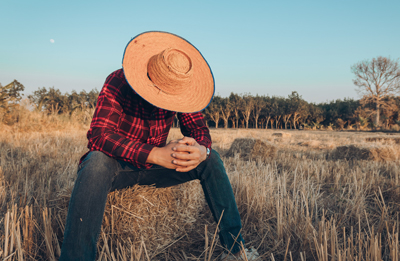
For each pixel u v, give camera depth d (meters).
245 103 54.81
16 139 5.29
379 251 1.14
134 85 1.04
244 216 1.83
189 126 1.44
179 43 1.32
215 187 1.31
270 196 2.12
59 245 1.31
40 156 3.52
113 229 1.29
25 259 1.15
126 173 1.28
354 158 4.67
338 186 2.61
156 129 1.33
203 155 1.19
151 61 1.12
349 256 1.16
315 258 1.28
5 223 1.17
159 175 1.36
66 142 5.46
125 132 1.27
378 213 1.93
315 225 1.63
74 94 52.41
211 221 1.75
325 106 54.12
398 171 3.23
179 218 1.55
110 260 1.14
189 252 1.42
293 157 4.98
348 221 1.78
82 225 0.96
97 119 1.10
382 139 8.14
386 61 35.38
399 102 36.34
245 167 3.37
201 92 1.24
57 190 1.80
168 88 1.10
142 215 1.36
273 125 61.00
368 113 37.66
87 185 0.99
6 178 2.27
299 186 2.57
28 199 1.79
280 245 1.48
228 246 1.29
